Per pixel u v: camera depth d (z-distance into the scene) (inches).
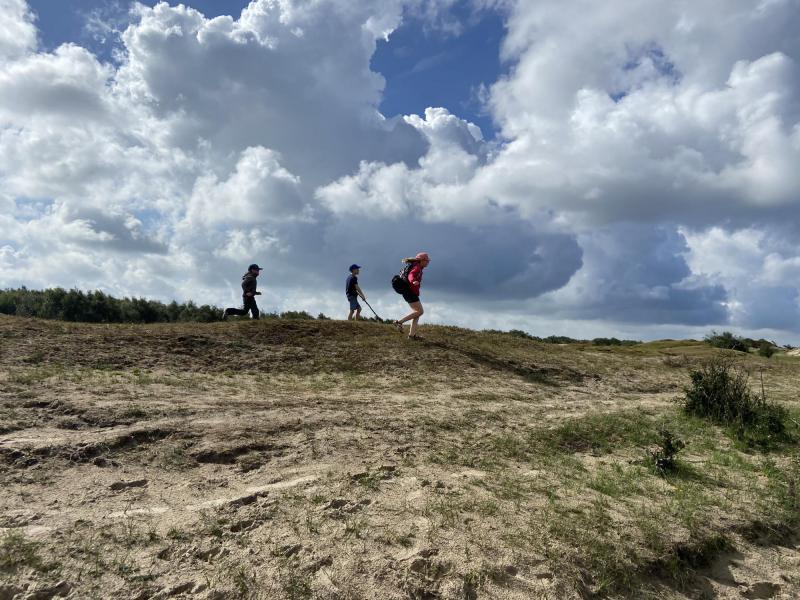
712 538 186.4
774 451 312.2
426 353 520.1
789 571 179.8
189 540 150.6
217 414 264.5
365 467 217.0
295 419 267.7
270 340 512.1
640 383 555.8
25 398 258.8
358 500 184.5
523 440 281.6
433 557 151.8
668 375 615.2
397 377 445.7
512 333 848.9
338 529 162.9
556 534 173.2
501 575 148.7
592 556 163.6
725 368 416.2
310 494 185.9
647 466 260.4
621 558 164.9
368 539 158.9
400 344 539.2
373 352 506.6
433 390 406.9
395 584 139.9
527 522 179.8
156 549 145.0
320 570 142.0
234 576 135.6
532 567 154.3
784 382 636.1
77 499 169.2
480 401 380.2
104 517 159.6
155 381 338.3
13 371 325.4
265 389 354.6
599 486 222.1
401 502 186.1
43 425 225.3
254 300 600.1
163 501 174.6
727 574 174.2
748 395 391.5
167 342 459.2
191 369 402.3
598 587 153.3
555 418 339.9
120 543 145.9
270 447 228.7
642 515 196.2
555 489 215.0
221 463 210.5
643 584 159.6
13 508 158.6
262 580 135.1
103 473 189.3
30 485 173.9
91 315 909.2
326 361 469.7
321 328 569.3
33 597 121.8
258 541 152.9
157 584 130.9
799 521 212.4
